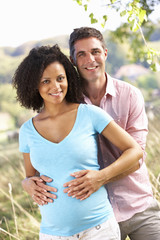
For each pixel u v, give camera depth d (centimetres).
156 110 658
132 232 234
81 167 195
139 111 235
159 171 435
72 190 192
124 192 229
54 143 197
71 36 238
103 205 198
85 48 231
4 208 477
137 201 229
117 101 235
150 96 2452
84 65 233
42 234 205
